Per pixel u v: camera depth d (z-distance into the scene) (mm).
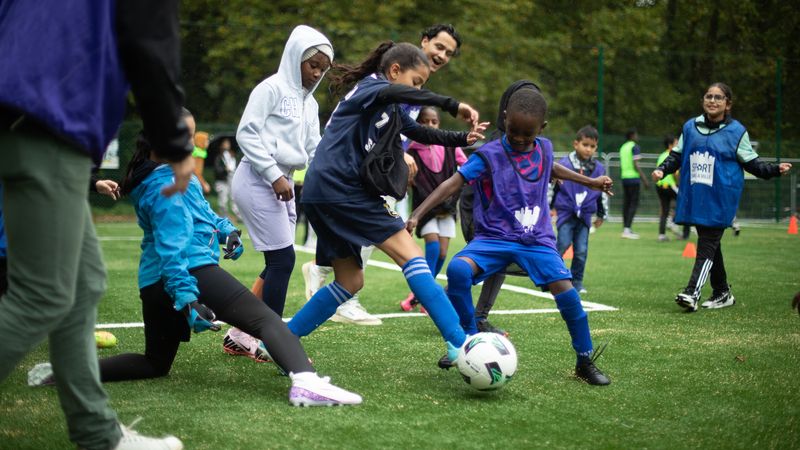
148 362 3891
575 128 19234
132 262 9500
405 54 4008
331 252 3879
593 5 27484
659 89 19578
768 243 13070
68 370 2592
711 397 3707
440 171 6145
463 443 2977
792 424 3301
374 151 3775
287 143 4629
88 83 2338
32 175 2312
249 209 4527
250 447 2891
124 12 2338
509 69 18906
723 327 5625
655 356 4617
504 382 3609
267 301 4566
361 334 5277
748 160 6508
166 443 2773
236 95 17156
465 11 22734
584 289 7711
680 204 6652
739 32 28172
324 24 21375
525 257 3998
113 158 17219
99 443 2672
